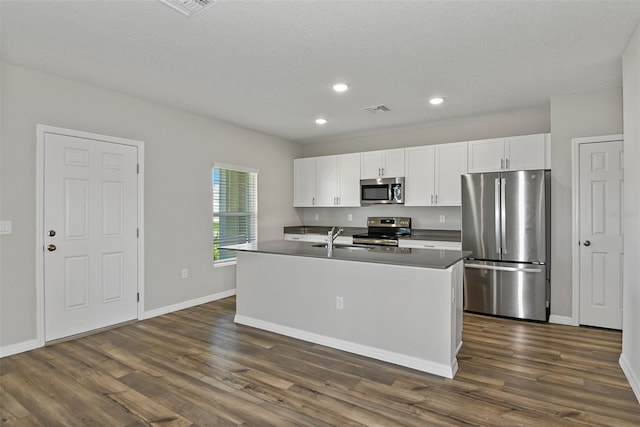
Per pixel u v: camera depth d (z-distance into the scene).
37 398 2.29
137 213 3.87
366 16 2.26
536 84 3.47
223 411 2.15
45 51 2.75
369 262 2.79
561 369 2.68
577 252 3.69
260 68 3.08
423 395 2.32
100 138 3.54
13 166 2.98
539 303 3.79
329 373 2.64
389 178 5.20
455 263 2.71
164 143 4.14
